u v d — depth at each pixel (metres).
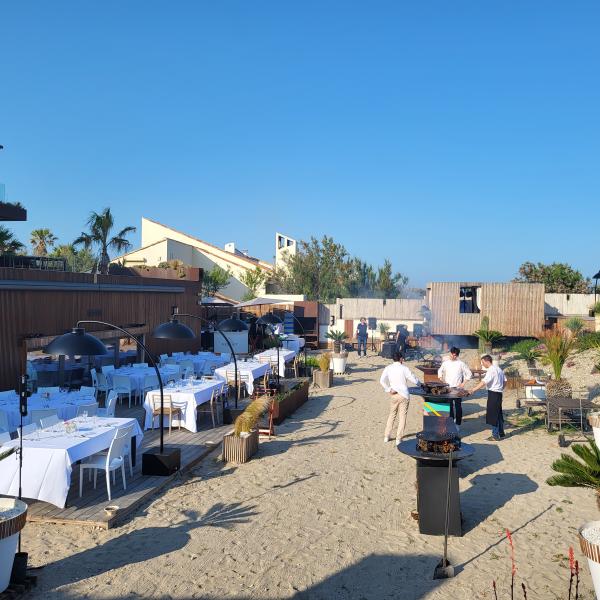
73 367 17.52
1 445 8.48
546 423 13.30
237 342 29.48
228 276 44.81
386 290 46.06
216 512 8.34
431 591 6.13
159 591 6.09
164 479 9.62
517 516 8.18
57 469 8.02
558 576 6.40
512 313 30.67
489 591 6.11
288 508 8.51
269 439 12.88
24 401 6.96
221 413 15.47
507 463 10.67
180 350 24.25
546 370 19.55
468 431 13.35
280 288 49.00
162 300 22.73
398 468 10.52
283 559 6.85
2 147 18.02
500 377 12.45
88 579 6.32
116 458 9.08
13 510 6.17
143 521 7.98
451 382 13.09
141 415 14.87
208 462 11.02
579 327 26.08
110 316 18.81
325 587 6.22
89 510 8.14
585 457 6.88
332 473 10.23
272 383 18.03
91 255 40.19
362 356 29.64
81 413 11.53
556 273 46.38
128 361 20.44
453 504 7.54
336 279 47.38
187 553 6.98
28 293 14.77
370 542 7.35
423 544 7.29
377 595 6.06
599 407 12.30
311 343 32.78
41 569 6.54
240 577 6.41
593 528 5.71
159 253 44.84
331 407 16.88
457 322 31.20
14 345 14.27
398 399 12.22
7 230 25.00
